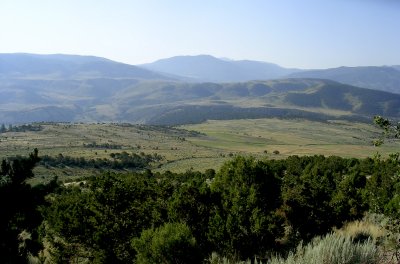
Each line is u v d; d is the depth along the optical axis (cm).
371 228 1571
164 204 1775
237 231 1455
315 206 1725
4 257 738
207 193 1666
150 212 1794
